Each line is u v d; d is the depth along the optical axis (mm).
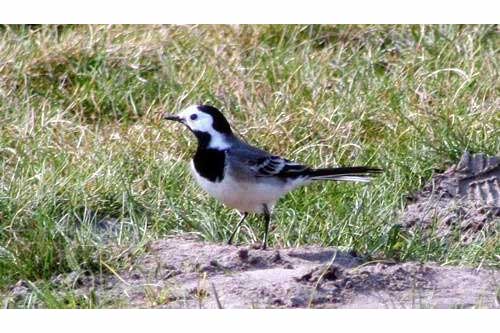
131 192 13039
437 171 13961
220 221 12695
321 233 12453
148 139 14281
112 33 16469
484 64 15852
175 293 10758
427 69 15930
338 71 16094
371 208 12859
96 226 12641
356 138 14445
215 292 10297
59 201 12719
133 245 11781
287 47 16766
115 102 15430
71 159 13625
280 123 14516
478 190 13555
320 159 14031
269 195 11648
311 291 10617
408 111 14883
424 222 12961
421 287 10891
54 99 15383
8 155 13805
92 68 15961
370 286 10812
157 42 16438
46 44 16156
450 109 14680
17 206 12430
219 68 15938
